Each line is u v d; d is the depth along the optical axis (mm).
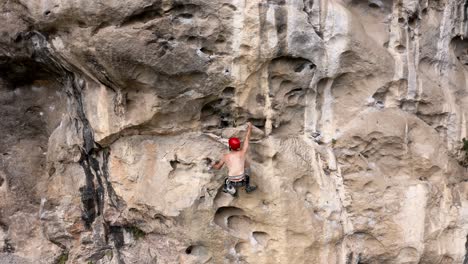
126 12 7062
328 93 8383
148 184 8109
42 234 9602
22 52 8195
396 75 8445
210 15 7359
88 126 8344
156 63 7332
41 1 7242
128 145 8172
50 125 9383
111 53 7180
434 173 8703
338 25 7898
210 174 7895
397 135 8414
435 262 8680
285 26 7523
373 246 8680
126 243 9016
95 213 9141
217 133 8203
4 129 9523
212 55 7590
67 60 7742
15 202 9633
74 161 9023
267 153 8023
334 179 8469
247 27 7406
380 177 8539
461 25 8852
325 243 8211
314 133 8492
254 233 8281
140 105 7816
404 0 8367
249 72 7715
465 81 9125
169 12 7215
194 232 7949
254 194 7961
